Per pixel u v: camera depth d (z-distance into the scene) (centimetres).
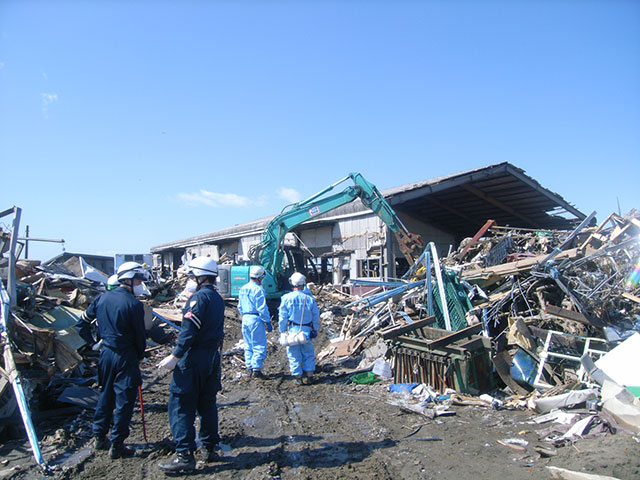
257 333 746
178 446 383
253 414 559
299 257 1473
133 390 418
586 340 629
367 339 894
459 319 805
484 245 1175
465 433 471
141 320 421
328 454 429
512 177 1689
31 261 901
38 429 484
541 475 362
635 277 718
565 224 2166
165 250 3816
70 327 625
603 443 380
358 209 1739
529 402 535
